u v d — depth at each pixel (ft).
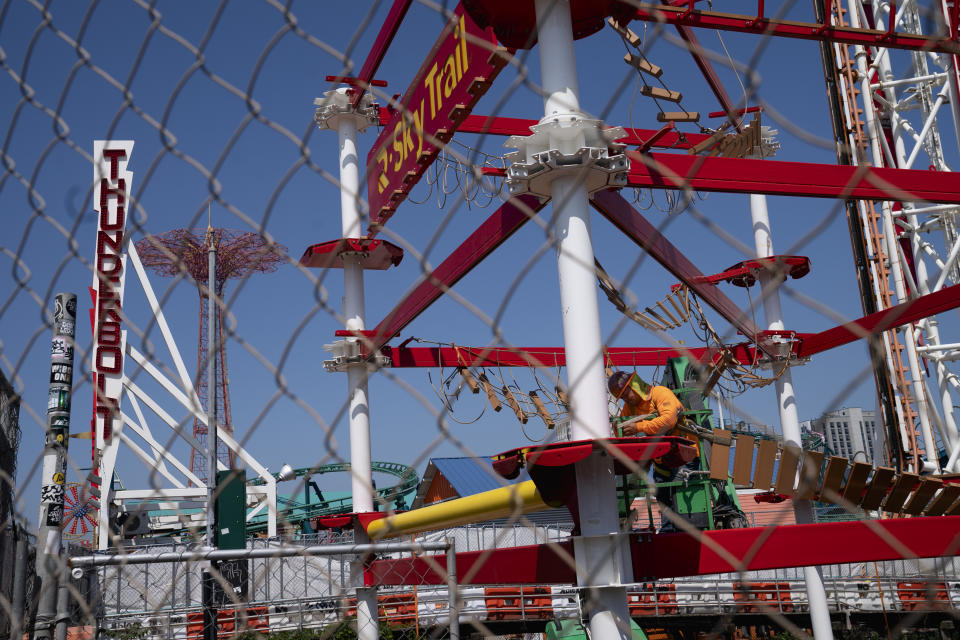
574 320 24.68
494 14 25.23
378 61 36.50
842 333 41.34
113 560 18.78
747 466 34.37
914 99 71.31
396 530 40.88
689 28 30.14
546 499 26.84
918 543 29.27
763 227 42.47
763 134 39.73
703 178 30.19
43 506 15.15
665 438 25.12
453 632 23.34
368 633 36.47
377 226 6.79
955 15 27.04
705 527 37.68
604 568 25.27
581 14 25.66
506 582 33.01
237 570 26.43
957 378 66.64
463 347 46.88
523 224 31.65
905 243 79.61
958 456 63.98
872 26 78.59
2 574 13.14
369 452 44.96
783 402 43.09
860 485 33.32
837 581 56.54
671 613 65.72
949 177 30.94
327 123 45.01
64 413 16.33
